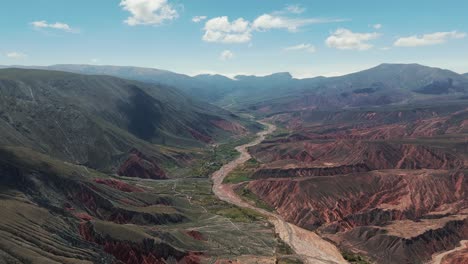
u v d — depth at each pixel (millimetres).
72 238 78375
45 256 66812
